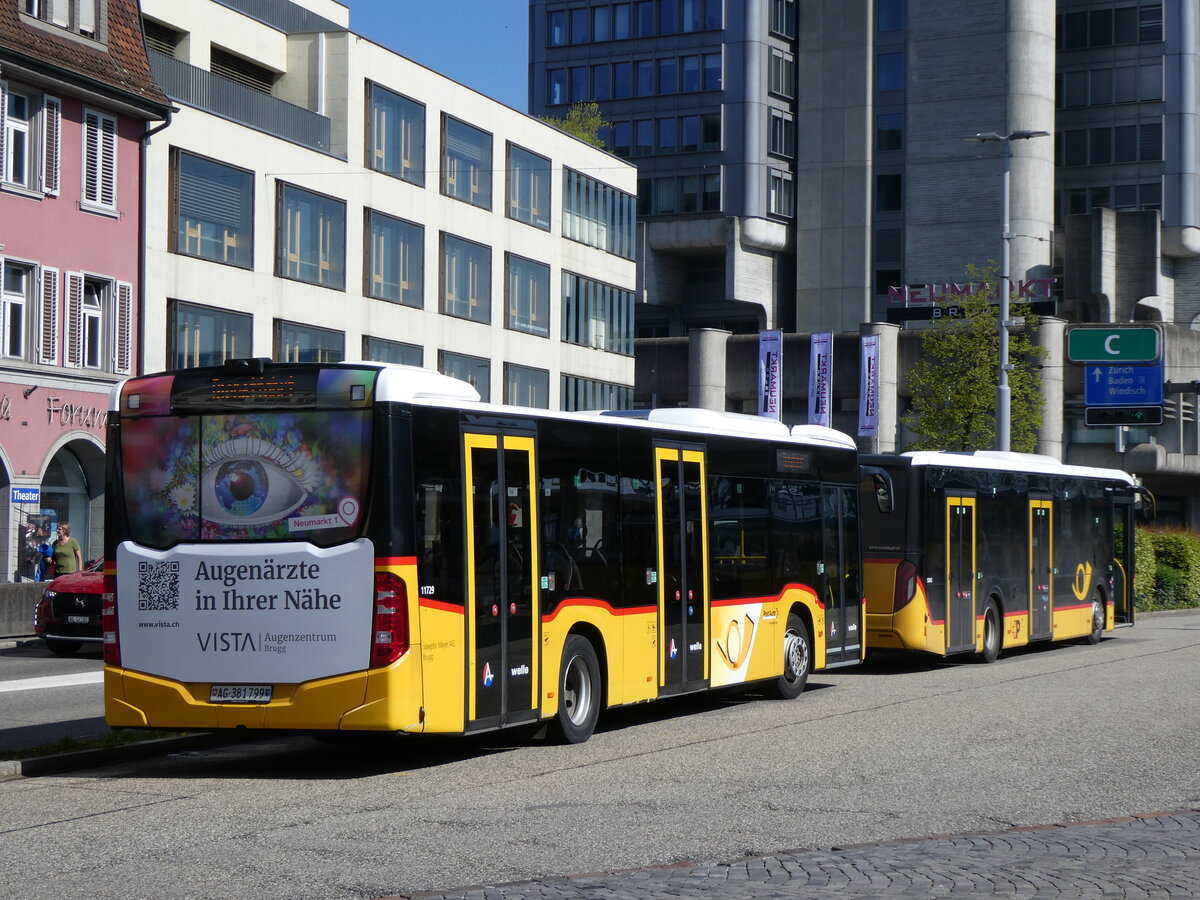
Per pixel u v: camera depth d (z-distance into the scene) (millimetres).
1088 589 30062
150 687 13188
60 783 12453
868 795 11539
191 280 42031
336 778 12719
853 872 8531
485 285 56094
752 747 14383
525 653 14125
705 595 17297
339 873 8719
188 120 42000
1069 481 29391
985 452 26984
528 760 13703
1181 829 9984
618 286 65688
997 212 84250
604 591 15445
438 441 13211
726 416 18312
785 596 19156
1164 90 86125
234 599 12961
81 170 37812
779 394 76375
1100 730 15586
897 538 23672
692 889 8094
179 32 45469
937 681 21781
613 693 15523
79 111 37812
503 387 57031
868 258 86688
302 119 46969
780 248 87562
